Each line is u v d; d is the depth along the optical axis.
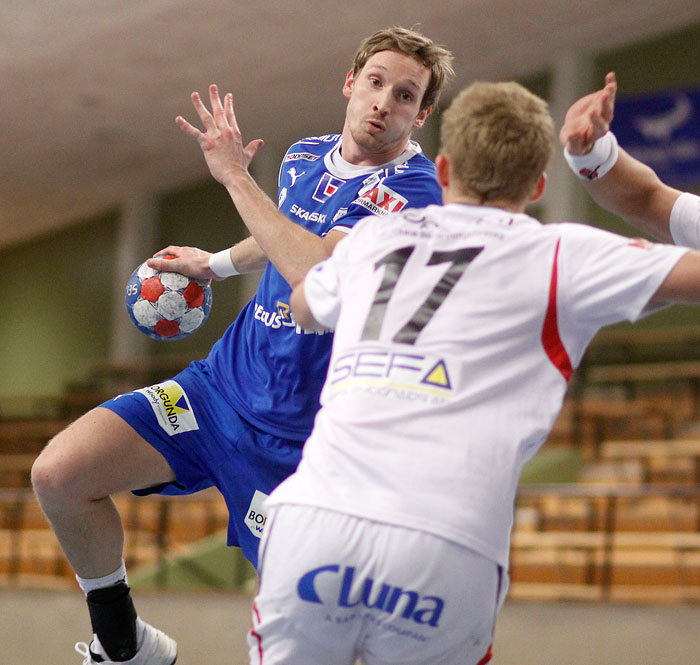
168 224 23.88
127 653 4.01
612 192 3.76
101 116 19.52
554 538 12.16
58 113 19.47
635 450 14.79
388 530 2.57
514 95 2.91
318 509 2.64
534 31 17.19
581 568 12.05
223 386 4.14
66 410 23.36
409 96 3.92
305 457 2.80
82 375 24.97
